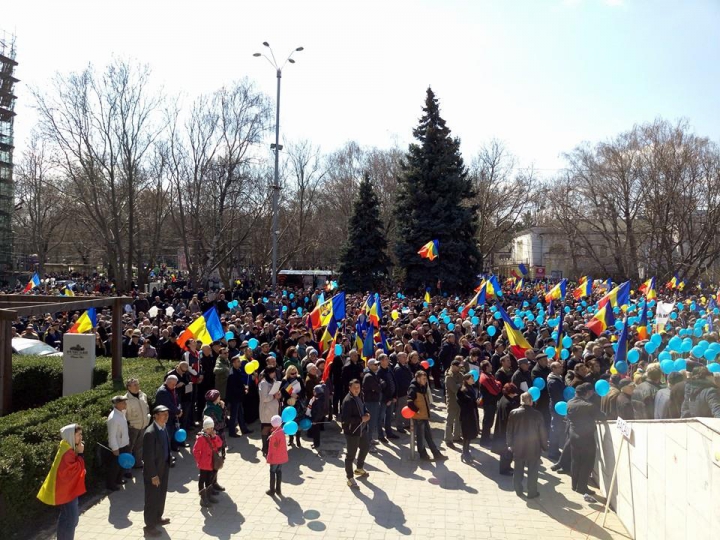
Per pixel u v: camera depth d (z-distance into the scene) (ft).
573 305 92.89
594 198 148.77
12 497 22.08
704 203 139.33
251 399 40.22
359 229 125.49
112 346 39.22
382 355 37.40
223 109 120.16
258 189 130.93
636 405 27.61
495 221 180.55
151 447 23.13
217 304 86.33
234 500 26.89
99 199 131.44
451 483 29.27
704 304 94.68
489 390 35.86
